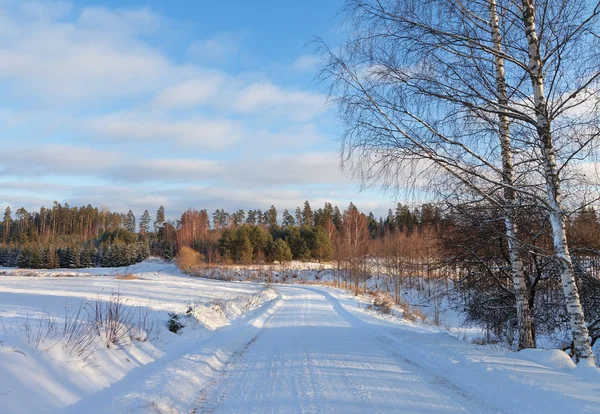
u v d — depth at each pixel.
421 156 7.42
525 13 7.19
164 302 18.64
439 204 8.18
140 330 8.73
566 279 7.03
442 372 6.88
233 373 7.06
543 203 7.36
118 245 85.38
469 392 5.64
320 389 5.88
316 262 80.62
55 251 79.25
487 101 6.96
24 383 4.85
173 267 76.12
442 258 12.23
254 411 4.99
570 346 10.36
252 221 134.38
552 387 5.31
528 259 10.50
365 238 55.78
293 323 14.86
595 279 9.93
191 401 5.44
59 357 5.88
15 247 87.75
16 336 6.01
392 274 46.91
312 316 17.31
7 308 12.14
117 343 7.56
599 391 5.15
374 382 6.25
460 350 8.15
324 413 4.84
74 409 4.80
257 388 6.03
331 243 81.06
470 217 8.80
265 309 19.81
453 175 7.68
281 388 5.99
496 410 4.85
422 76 7.19
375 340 10.61
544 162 7.41
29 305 13.16
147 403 4.99
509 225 8.73
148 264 82.44
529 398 5.05
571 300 6.95
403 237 40.00
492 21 7.56
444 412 4.83
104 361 6.57
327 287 46.12
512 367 6.47
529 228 9.71
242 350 9.37
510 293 10.84
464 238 11.12
